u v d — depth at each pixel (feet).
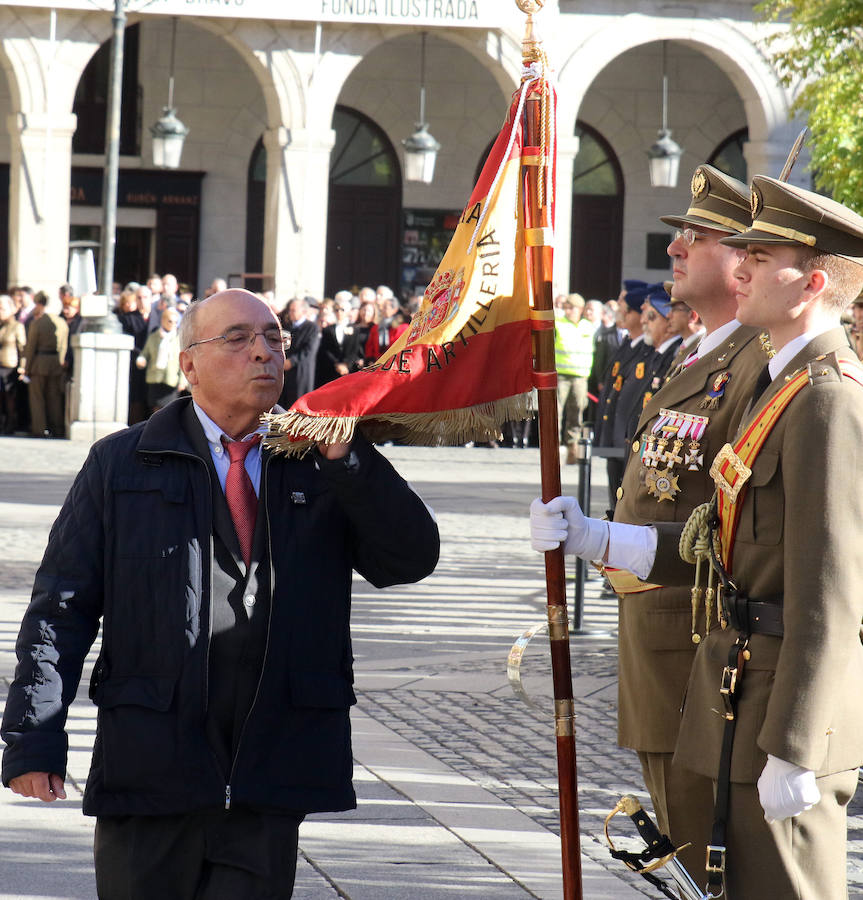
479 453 97.81
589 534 17.11
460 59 137.39
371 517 16.42
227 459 17.10
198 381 17.06
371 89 136.77
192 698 16.16
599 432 54.03
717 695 16.26
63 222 113.29
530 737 32.73
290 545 16.62
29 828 25.52
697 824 19.79
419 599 48.39
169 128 111.65
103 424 95.76
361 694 36.22
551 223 16.99
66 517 16.84
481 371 16.79
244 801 16.07
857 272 16.29
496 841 25.44
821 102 63.52
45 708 16.31
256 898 16.34
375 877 23.52
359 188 137.69
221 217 135.64
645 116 139.33
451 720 34.01
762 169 118.21
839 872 16.08
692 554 16.88
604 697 36.45
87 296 95.45
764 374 17.04
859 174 61.87
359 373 16.47
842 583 15.11
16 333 101.35
